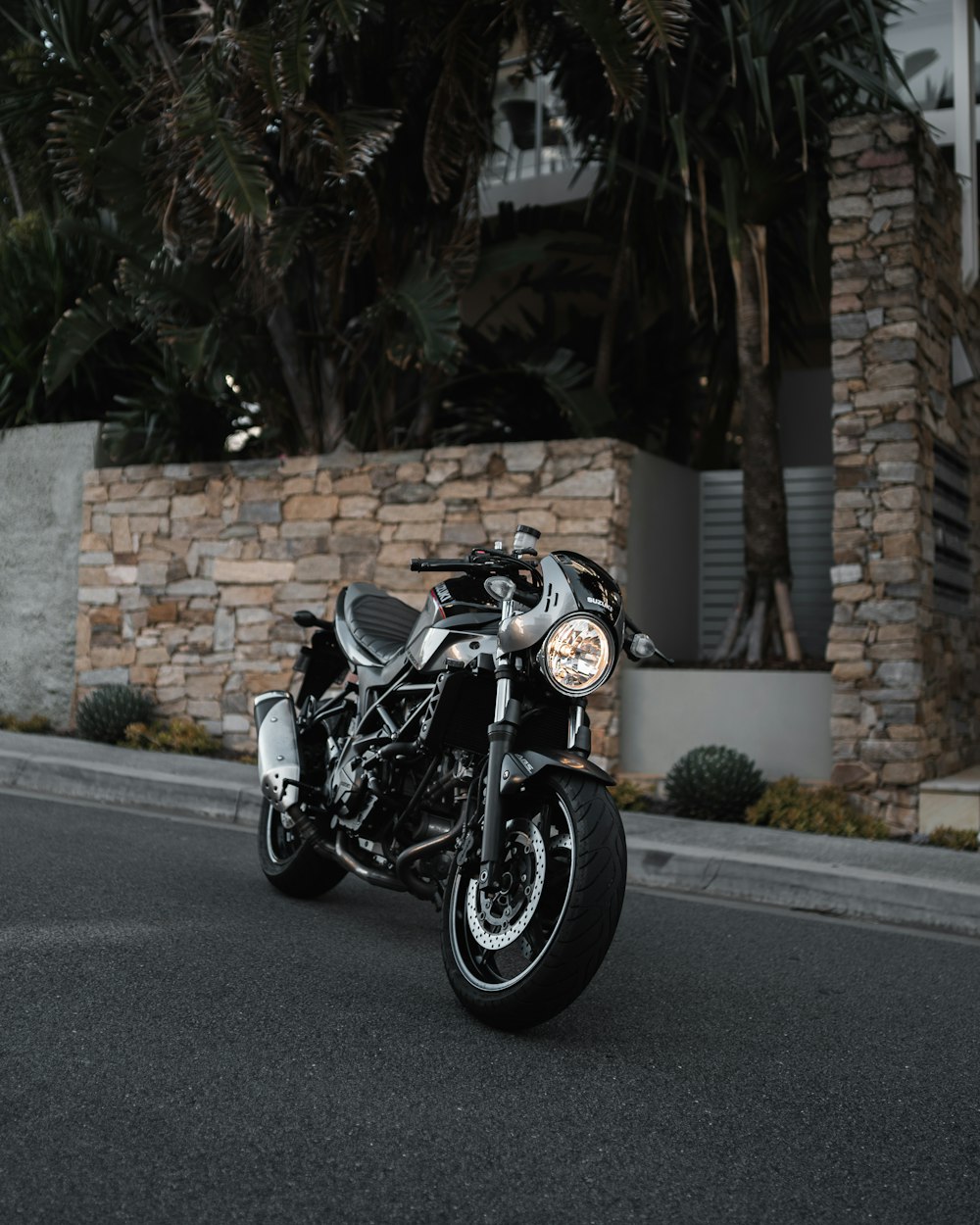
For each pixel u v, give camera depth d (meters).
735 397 11.48
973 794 7.81
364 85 9.60
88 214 11.02
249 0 8.82
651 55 8.30
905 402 8.18
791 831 7.48
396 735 4.48
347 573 9.62
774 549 9.48
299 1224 2.48
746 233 9.28
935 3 10.55
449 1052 3.55
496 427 11.80
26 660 10.92
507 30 9.30
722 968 4.79
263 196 8.36
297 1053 3.45
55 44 10.46
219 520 10.13
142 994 3.84
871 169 8.37
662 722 8.90
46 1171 2.63
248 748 9.88
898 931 5.74
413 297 9.09
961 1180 2.91
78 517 10.76
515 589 3.95
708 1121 3.18
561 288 11.49
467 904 3.95
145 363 11.70
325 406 10.41
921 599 8.20
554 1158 2.89
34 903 4.89
